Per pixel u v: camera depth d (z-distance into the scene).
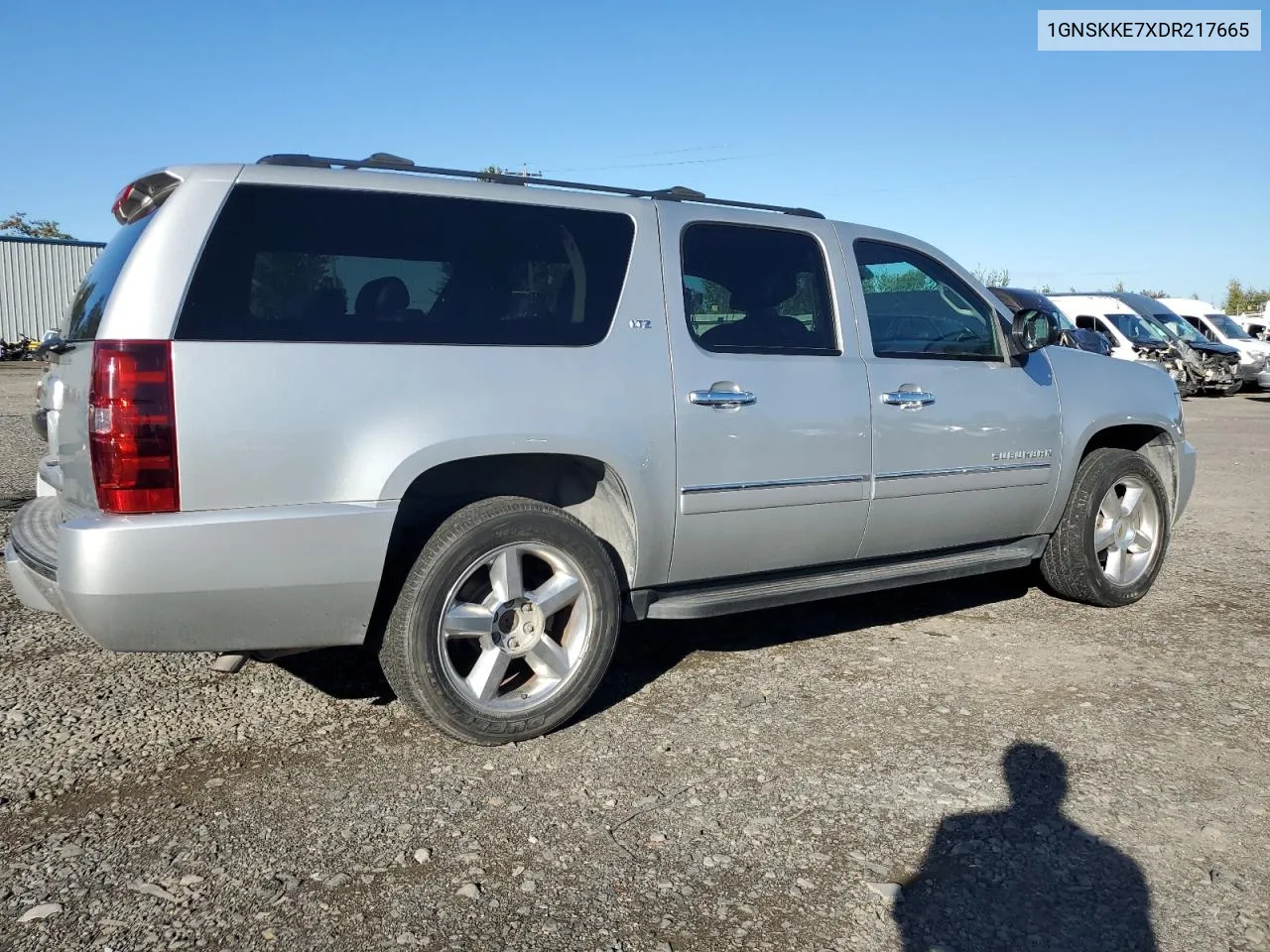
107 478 3.15
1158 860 3.07
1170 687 4.48
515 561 3.76
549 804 3.39
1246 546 7.45
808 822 3.28
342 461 3.41
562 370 3.84
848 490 4.60
